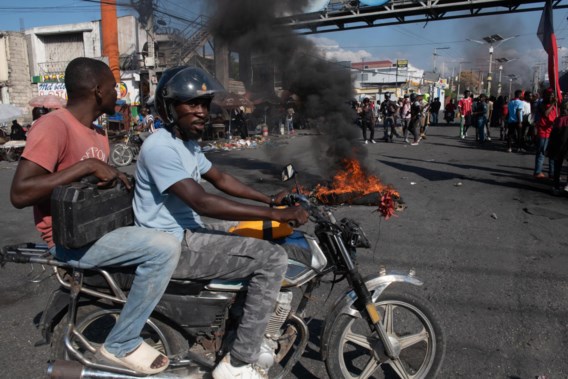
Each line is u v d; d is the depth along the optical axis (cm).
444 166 1061
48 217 219
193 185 207
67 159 221
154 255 204
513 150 1346
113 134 1480
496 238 527
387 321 249
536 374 271
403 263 451
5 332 330
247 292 219
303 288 251
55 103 1382
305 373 277
